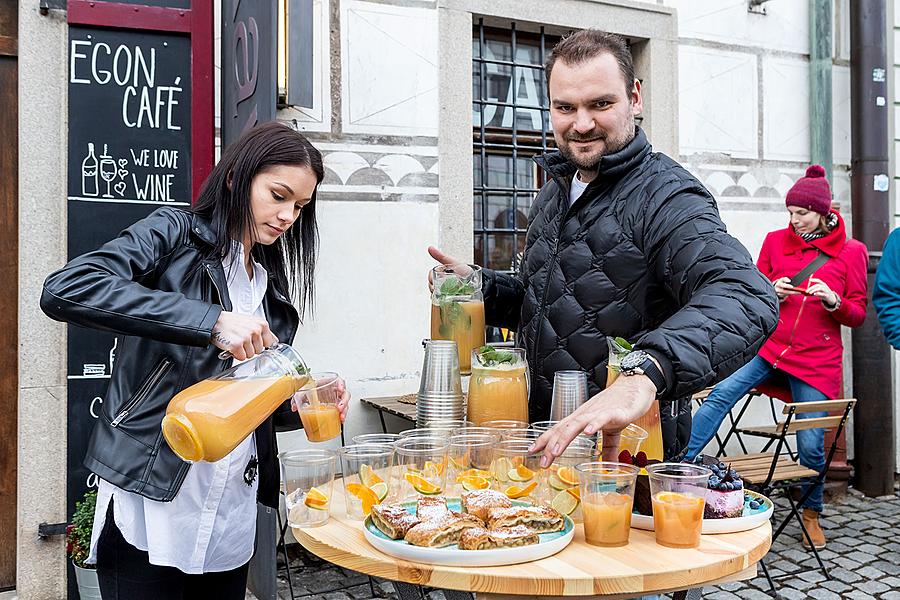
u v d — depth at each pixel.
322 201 4.34
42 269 3.59
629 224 2.02
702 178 5.53
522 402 2.01
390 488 1.80
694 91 5.48
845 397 6.14
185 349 1.87
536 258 2.28
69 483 3.53
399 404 4.20
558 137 2.07
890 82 5.92
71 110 3.49
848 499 5.48
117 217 3.55
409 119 4.55
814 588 3.91
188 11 3.62
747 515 1.71
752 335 1.63
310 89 3.79
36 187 3.57
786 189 5.89
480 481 1.77
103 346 3.56
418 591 1.61
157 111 3.59
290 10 3.72
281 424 2.25
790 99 5.89
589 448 1.72
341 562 1.55
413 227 4.58
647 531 1.67
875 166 5.62
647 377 1.56
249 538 2.12
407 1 4.53
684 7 5.42
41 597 3.60
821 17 5.82
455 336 2.27
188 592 2.10
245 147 1.92
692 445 4.50
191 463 1.86
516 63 5.05
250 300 2.09
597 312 2.08
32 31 3.55
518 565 1.45
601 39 1.99
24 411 3.57
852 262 4.50
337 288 4.38
